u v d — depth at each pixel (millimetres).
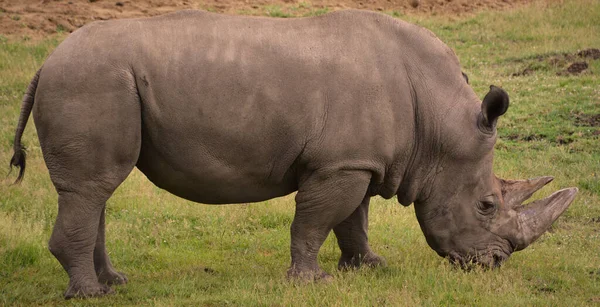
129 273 24172
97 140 19984
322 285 21344
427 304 19969
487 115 21422
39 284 22891
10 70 48125
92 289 20969
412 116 21578
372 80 21031
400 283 21781
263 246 27047
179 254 26094
